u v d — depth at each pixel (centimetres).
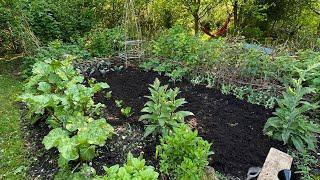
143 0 909
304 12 1050
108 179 284
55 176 372
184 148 351
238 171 398
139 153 417
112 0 890
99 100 548
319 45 756
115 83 615
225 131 473
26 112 532
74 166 388
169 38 670
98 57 710
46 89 484
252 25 1030
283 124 443
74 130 393
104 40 727
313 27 1087
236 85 595
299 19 1045
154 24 945
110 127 409
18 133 474
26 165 409
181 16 979
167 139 362
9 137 466
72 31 801
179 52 636
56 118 434
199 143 353
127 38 725
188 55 627
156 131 443
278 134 454
